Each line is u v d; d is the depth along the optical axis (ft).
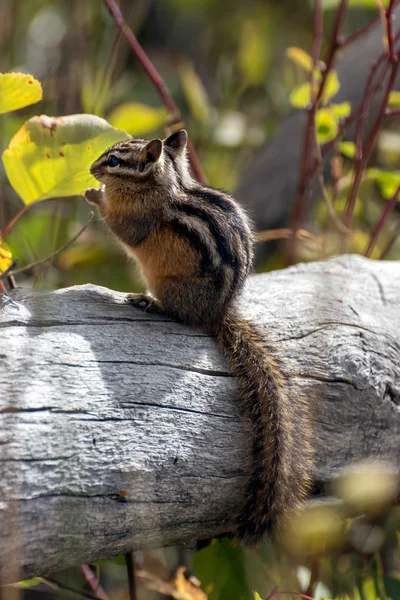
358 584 36.99
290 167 57.16
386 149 54.39
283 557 34.83
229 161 64.03
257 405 28.45
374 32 60.34
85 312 28.66
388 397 31.58
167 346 28.99
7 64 59.26
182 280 31.71
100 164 35.06
